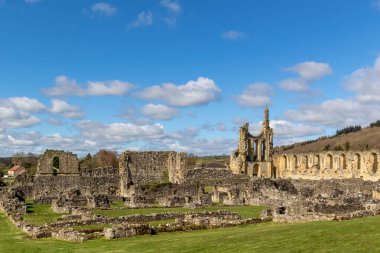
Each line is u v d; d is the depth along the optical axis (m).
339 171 134.62
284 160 155.12
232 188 95.81
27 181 106.12
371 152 125.50
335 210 56.38
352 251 28.08
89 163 171.75
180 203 82.06
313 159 143.50
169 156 119.81
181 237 39.59
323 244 30.58
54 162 118.69
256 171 147.25
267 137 149.12
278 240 33.38
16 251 36.62
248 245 32.62
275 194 88.19
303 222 45.44
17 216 62.78
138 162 118.06
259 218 49.81
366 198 70.88
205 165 170.50
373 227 35.12
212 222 48.25
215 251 31.70
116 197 90.38
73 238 41.00
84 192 103.25
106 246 36.59
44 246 38.44
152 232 42.81
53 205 77.00
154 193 98.38
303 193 92.56
